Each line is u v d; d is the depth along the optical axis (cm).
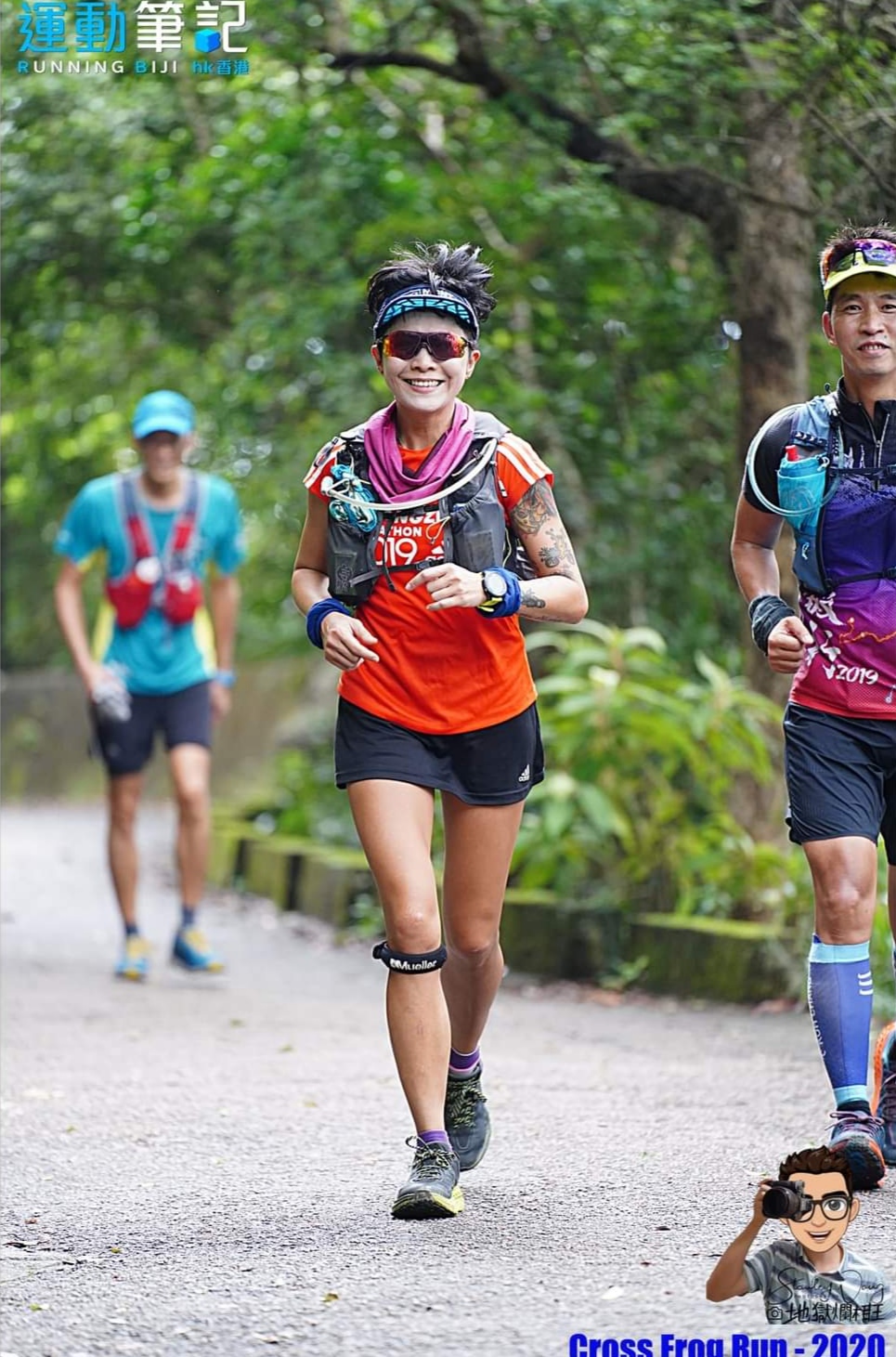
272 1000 1647
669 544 2114
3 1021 1496
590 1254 785
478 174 2058
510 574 850
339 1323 701
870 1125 877
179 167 2202
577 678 1895
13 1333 709
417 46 1859
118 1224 873
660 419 2102
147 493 1752
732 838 1761
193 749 1784
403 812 864
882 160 1377
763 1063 1304
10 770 4916
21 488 3166
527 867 1866
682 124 1599
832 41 1350
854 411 897
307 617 879
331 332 2219
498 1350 661
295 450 2295
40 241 2297
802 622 915
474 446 877
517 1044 1403
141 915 2361
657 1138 1029
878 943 1434
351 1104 1151
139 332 2538
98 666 1766
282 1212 884
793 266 1600
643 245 1966
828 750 903
